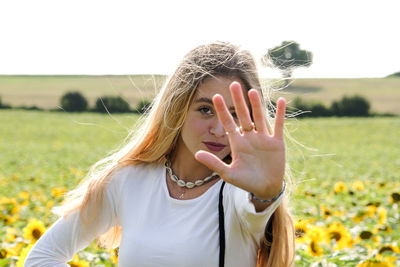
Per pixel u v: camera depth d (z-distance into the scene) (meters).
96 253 4.05
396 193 6.97
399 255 3.88
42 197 8.30
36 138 28.72
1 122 36.22
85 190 2.24
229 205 1.93
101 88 49.12
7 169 14.91
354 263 3.68
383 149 24.36
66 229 2.21
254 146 1.69
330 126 35.78
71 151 21.80
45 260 2.18
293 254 2.06
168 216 2.04
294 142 2.32
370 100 47.16
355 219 6.18
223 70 2.01
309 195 8.77
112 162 2.27
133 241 2.04
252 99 1.67
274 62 2.19
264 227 1.90
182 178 2.11
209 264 1.94
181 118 2.06
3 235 5.16
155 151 2.15
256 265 2.07
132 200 2.14
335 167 15.77
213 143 2.03
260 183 1.69
